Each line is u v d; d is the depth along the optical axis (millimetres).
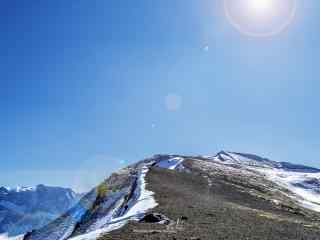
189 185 62500
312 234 26172
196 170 102938
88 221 54594
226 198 51594
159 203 35656
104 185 78375
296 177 170875
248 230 25172
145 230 22922
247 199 55938
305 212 56781
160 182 59000
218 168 121000
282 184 143250
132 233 21922
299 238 24047
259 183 102625
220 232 23438
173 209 32125
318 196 129250
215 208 35531
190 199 42062
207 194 52844
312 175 181250
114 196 60719
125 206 44406
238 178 100062
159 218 26844
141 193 44812
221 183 74688
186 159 134625
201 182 71562
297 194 117750
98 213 55500
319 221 43906
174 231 22859
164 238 20547
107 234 21625
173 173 79125
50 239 60375
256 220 30578
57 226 68125
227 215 31578
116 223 27031
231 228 25312
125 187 63625
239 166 175125
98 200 68000
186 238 20766
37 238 65312
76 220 64625
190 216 29188
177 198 41688
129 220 26969
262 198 59469
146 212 29766
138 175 70625
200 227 24859
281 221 32156
